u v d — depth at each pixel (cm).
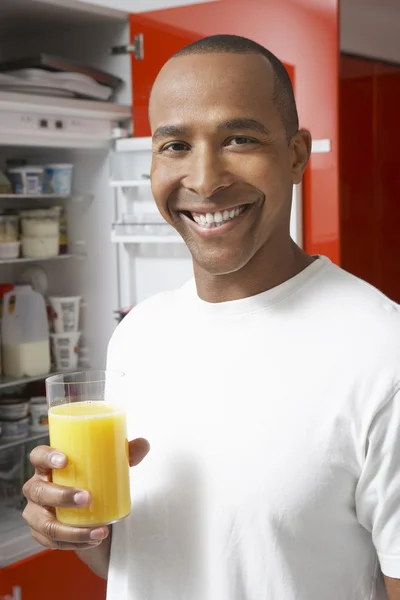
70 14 215
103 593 216
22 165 231
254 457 90
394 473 85
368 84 213
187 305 103
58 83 206
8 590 192
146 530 98
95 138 218
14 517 213
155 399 100
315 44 194
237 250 91
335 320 92
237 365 94
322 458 87
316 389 89
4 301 229
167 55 219
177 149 91
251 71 88
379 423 85
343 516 89
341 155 202
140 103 224
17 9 209
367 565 92
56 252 231
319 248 199
